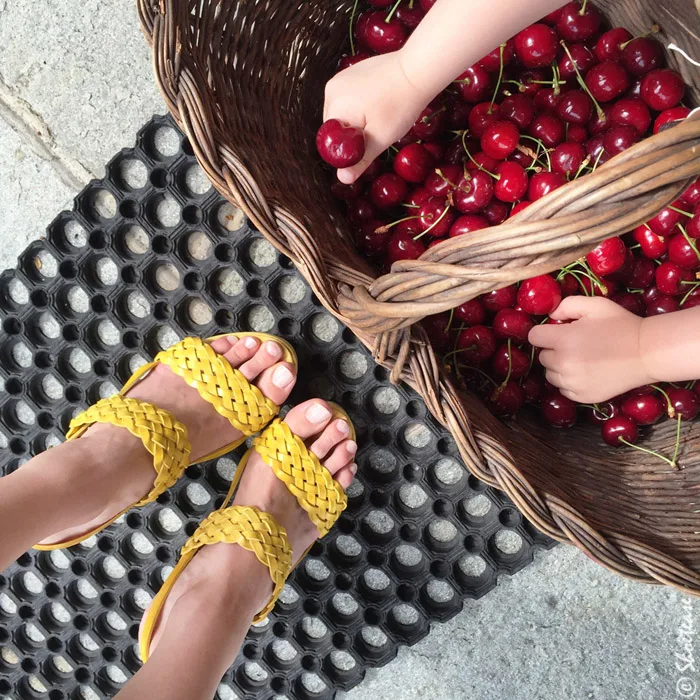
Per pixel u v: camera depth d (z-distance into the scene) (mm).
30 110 626
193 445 577
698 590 471
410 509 609
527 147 537
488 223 558
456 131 561
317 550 623
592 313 541
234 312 586
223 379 569
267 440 578
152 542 637
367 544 612
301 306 579
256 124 535
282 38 563
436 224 550
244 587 537
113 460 523
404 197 563
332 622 636
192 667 484
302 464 571
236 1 517
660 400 553
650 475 557
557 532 480
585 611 645
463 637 661
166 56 459
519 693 659
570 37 544
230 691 699
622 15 553
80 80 620
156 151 574
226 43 519
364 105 479
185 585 542
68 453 512
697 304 549
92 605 662
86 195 576
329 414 573
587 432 594
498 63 541
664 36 536
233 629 519
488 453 481
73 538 546
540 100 564
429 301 414
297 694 668
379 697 681
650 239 538
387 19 540
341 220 584
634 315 534
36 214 645
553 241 376
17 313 604
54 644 680
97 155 630
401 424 583
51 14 612
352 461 583
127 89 619
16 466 643
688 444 557
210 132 465
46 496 483
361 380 587
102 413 542
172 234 575
